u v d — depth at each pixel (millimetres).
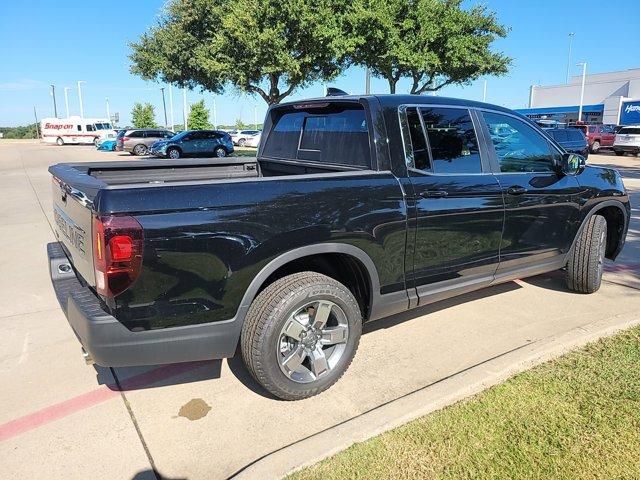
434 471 2559
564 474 2521
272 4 15180
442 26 18797
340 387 3420
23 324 4551
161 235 2645
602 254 5016
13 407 3250
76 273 3328
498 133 4164
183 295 2762
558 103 60031
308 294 3082
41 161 25078
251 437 2922
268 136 4863
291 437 2916
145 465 2707
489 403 3123
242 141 44500
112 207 2557
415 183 3529
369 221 3283
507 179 4109
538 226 4406
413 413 2996
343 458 2654
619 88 53188
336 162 3887
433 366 3691
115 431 2998
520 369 3516
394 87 23000
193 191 2746
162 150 24781
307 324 3199
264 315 2994
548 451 2684
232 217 2816
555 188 4477
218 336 2932
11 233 8211
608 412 2998
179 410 3203
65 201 3320
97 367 3770
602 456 2641
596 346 3850
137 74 22453
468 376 3352
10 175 17750
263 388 3250
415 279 3648
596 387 3268
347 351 3359
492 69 21797
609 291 5234
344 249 3219
